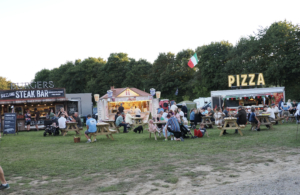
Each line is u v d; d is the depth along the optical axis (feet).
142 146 34.24
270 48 114.21
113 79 182.60
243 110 44.04
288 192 14.92
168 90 175.22
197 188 16.75
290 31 109.09
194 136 40.24
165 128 39.09
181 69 179.01
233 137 38.09
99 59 219.00
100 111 84.28
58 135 56.59
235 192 15.46
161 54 184.14
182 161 24.18
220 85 139.44
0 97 84.79
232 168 20.98
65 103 91.35
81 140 44.68
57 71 218.79
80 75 197.77
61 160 27.17
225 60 144.36
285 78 108.37
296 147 27.78
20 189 18.02
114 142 39.63
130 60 196.95
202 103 111.24
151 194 16.08
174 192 16.22
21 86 89.76
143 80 184.55
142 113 86.43
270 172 19.30
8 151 35.01
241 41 136.67
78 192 17.01
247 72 119.03
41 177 21.02
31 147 38.06
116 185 18.07
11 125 60.08
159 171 21.17
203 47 151.33
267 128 48.29
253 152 26.61
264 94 73.15
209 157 25.35
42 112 89.81
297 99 111.75
